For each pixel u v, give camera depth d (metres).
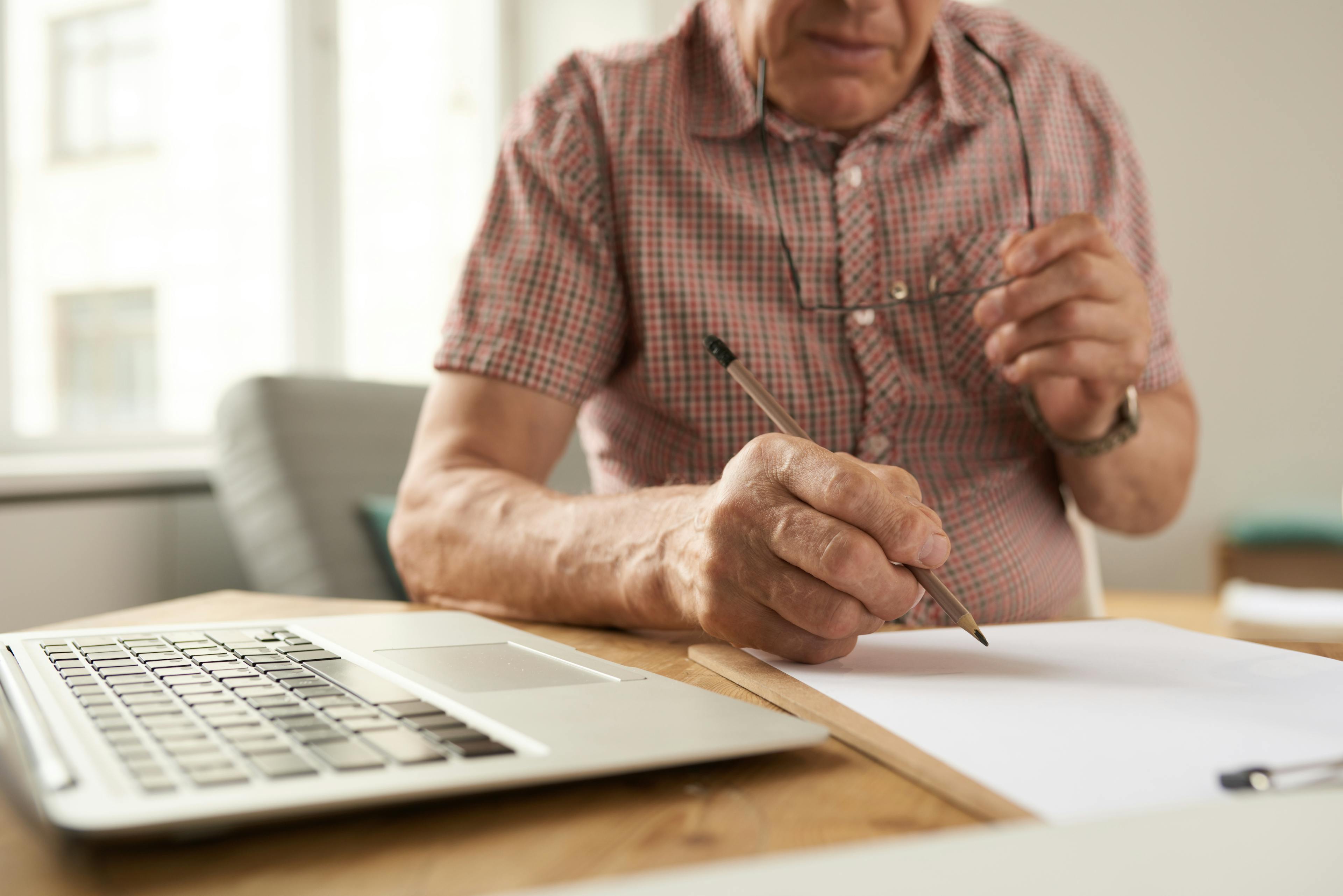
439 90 3.05
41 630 0.68
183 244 2.36
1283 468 2.77
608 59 1.02
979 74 1.02
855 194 0.97
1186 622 2.30
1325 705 0.44
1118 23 2.82
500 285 0.95
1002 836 0.26
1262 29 2.73
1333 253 2.71
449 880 0.28
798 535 0.52
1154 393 1.03
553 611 0.73
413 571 0.84
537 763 0.33
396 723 0.36
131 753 0.32
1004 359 0.81
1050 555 1.01
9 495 1.66
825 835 0.31
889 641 0.61
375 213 2.84
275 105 2.54
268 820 0.29
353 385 1.91
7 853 0.30
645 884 0.23
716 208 0.96
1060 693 0.46
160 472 1.92
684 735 0.37
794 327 0.97
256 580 1.71
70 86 2.16
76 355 2.17
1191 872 0.24
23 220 2.08
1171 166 2.82
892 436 0.96
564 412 0.95
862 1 0.88
